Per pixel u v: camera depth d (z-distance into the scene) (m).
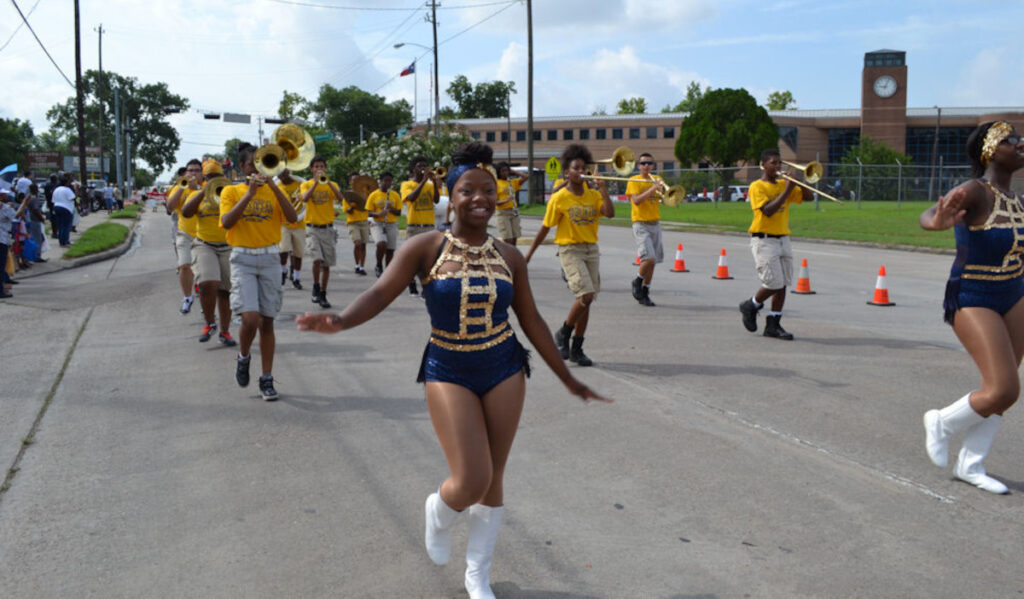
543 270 15.83
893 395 6.58
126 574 3.79
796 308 11.04
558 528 4.21
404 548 4.03
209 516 4.42
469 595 3.52
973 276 4.62
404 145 31.84
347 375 7.45
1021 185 29.67
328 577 3.74
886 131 74.88
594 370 7.49
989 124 4.55
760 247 8.63
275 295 6.70
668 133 85.50
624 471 4.98
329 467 5.14
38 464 5.25
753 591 3.57
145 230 30.66
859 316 10.38
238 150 6.69
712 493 4.64
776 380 7.08
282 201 6.55
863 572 3.73
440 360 3.43
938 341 8.70
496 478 3.47
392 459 5.27
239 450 5.46
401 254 3.44
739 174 64.94
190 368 7.83
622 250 20.38
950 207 4.50
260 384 6.69
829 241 22.28
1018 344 4.68
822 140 80.19
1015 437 5.56
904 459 5.16
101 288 13.67
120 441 5.68
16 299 12.52
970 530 4.16
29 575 3.78
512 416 3.46
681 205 45.50
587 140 87.75
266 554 3.97
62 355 8.50
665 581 3.67
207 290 8.84
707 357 7.98
